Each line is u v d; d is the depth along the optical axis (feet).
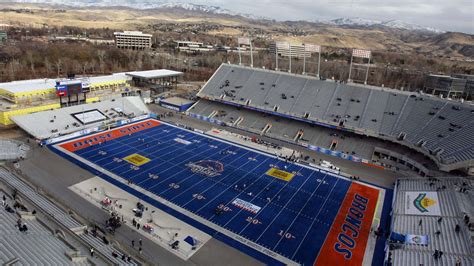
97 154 252.42
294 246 162.20
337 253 158.61
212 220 179.32
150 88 444.55
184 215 181.98
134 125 324.80
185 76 568.82
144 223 171.94
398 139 278.46
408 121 292.81
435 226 171.94
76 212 175.32
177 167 240.73
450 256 146.61
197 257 150.41
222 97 375.45
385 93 332.80
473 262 141.28
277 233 171.83
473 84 386.52
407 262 146.10
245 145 294.25
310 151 294.05
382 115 309.22
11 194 176.24
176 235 164.25
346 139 304.09
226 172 238.68
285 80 383.24
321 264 150.51
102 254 138.21
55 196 188.75
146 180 217.56
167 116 363.35
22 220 149.07
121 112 342.44
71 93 327.47
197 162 251.60
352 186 230.27
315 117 323.57
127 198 194.49
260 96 366.43
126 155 254.68
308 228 177.99
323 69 600.80
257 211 191.42
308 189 222.28
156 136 300.81
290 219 185.47
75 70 526.16
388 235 174.70
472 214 177.27
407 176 249.75
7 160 228.63
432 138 262.06
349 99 337.31
